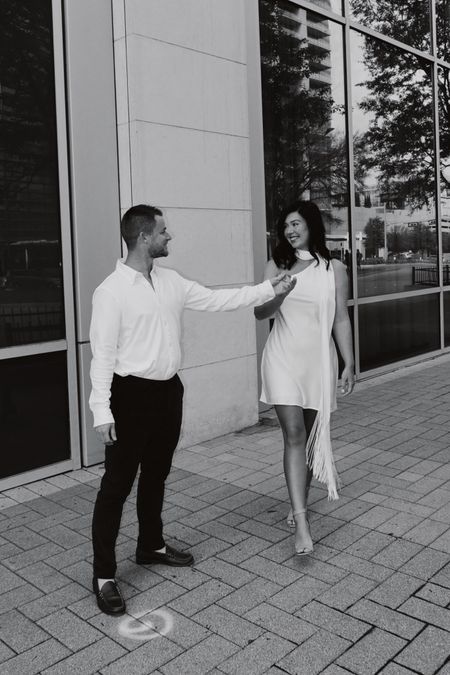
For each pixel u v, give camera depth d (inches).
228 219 222.2
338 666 99.1
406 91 341.7
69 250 188.7
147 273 116.5
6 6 175.3
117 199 199.2
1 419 177.6
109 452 116.0
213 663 100.9
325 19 291.4
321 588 122.1
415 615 112.2
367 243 318.7
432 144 363.9
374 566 130.0
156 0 197.0
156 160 199.8
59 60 184.7
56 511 163.3
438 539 141.4
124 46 192.4
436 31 362.9
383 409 255.8
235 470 189.5
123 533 148.8
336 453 202.5
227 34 218.2
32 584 127.3
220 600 119.2
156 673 99.0
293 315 136.0
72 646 106.6
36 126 182.7
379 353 327.0
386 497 165.9
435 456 197.3
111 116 196.4
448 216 381.4
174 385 120.5
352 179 305.6
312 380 136.6
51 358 187.6
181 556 132.6
